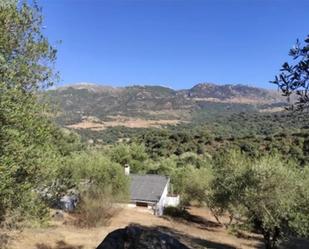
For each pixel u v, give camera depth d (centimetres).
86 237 2025
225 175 2336
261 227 2092
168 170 5344
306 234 1959
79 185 2452
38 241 1695
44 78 903
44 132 853
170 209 4041
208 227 3450
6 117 720
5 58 789
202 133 8881
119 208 3145
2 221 825
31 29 877
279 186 2012
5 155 711
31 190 823
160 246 867
